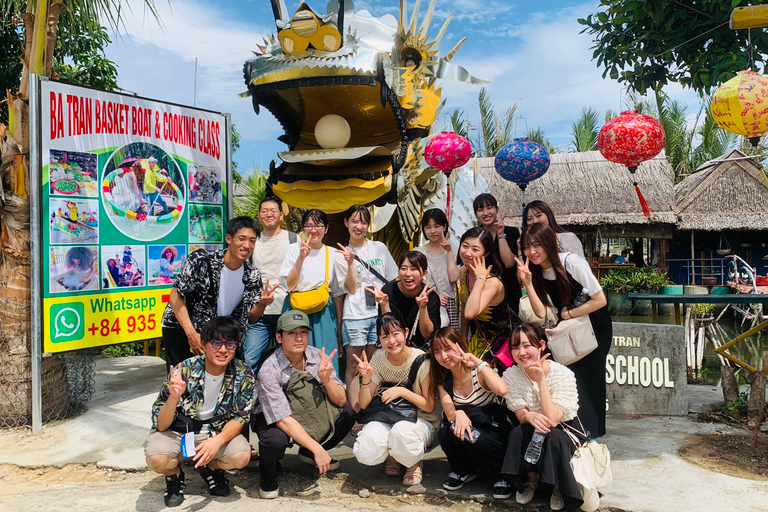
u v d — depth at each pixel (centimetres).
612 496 323
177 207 517
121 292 478
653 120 431
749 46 430
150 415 490
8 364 460
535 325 358
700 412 476
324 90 539
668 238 1645
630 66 532
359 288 424
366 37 506
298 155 505
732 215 1588
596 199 1639
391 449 341
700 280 1725
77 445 423
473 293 357
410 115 537
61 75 736
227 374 334
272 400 339
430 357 346
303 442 337
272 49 495
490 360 380
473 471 352
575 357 341
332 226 555
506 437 337
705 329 731
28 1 459
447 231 421
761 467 363
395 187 499
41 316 432
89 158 456
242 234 355
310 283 405
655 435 424
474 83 589
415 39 549
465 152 474
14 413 461
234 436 333
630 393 480
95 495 349
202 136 538
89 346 458
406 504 334
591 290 340
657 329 476
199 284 367
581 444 314
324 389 362
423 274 384
